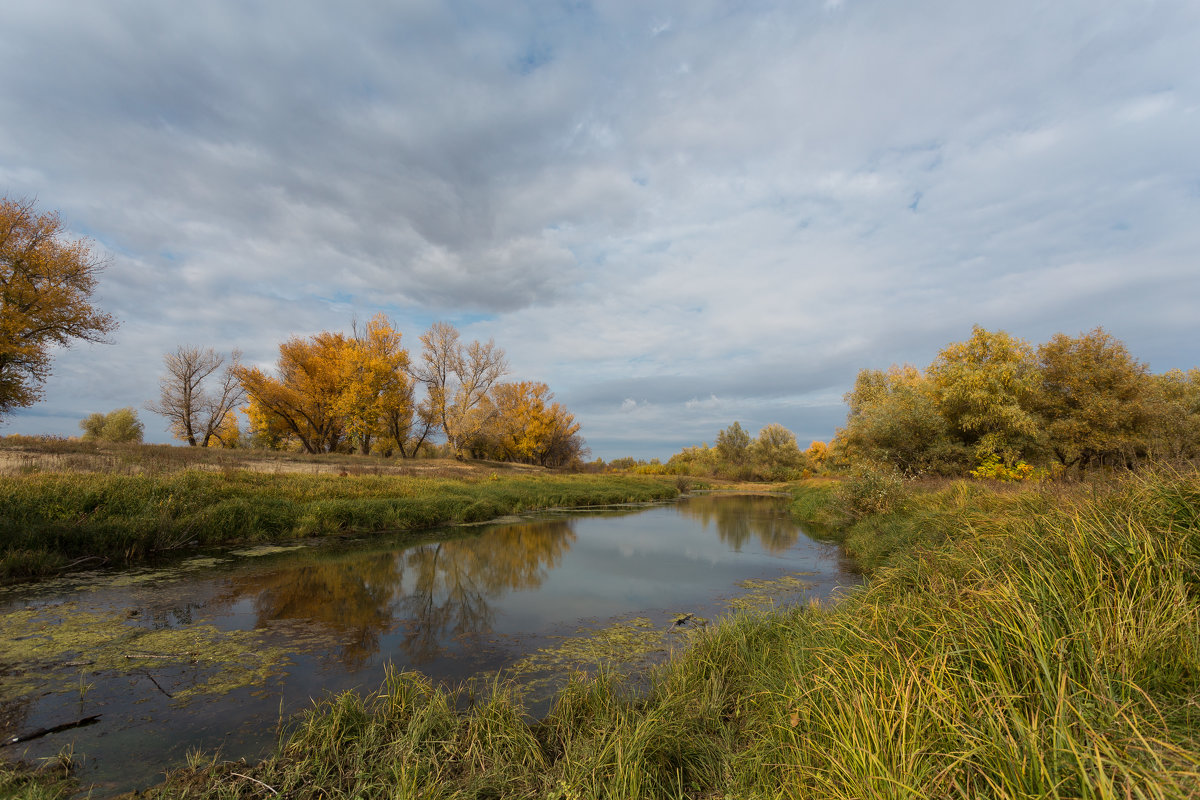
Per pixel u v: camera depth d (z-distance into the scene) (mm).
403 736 3580
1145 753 1737
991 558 4309
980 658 2750
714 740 3625
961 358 21969
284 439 43562
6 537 8273
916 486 14469
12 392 20641
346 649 5875
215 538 10992
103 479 11008
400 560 10617
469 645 6105
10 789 3100
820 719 3004
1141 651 2279
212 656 5492
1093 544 3465
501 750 3518
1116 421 18703
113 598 7270
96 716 4125
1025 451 19141
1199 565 2898
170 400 36219
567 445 57812
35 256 20953
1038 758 1830
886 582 5566
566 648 6031
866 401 29891
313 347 37500
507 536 13977
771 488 40000
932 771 2143
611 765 3201
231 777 3227
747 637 5309
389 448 41781
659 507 23359
